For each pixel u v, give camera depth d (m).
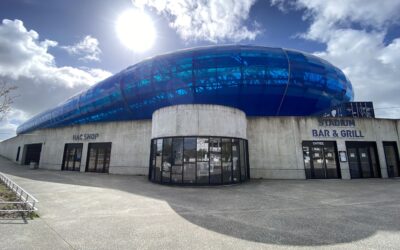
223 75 22.20
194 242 4.64
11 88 18.91
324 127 17.06
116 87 27.53
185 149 13.16
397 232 5.21
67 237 4.89
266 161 16.53
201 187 12.11
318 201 8.63
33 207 6.77
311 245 4.50
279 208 7.54
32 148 28.55
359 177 16.66
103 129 21.25
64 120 36.75
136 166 18.97
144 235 5.03
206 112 13.55
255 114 23.44
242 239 4.81
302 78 22.75
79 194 9.85
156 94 24.41
